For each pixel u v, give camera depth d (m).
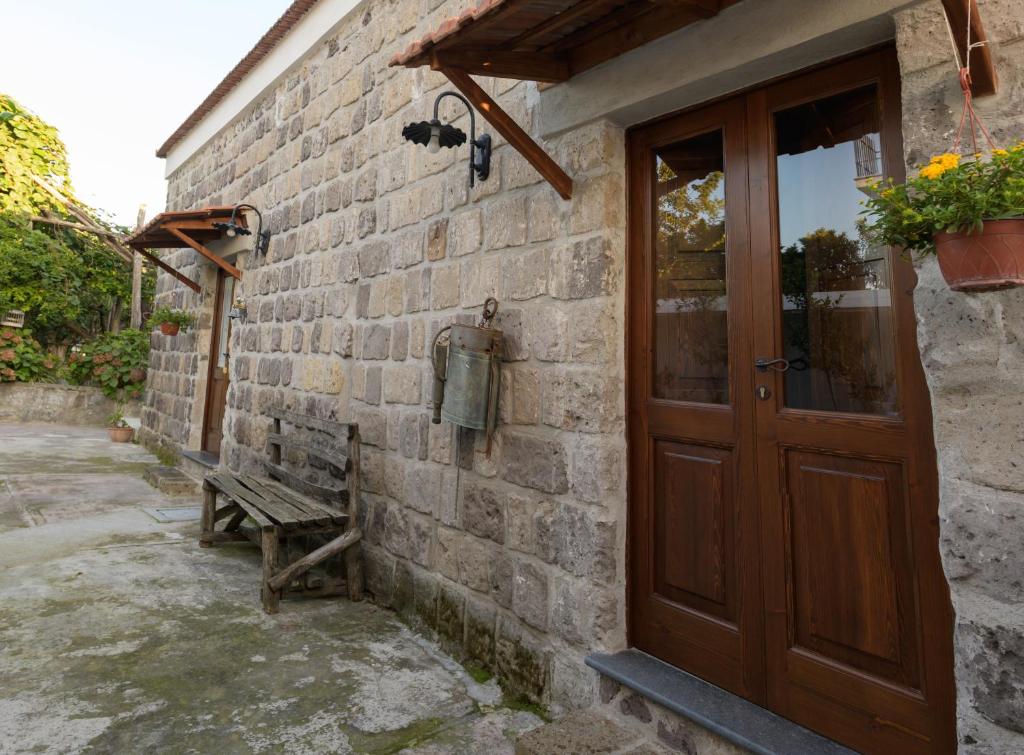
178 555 3.82
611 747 1.83
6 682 2.22
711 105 2.05
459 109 3.04
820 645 1.70
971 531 1.31
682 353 2.12
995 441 1.29
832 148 1.79
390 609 3.17
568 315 2.30
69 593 3.09
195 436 6.50
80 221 11.60
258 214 5.28
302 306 4.46
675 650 2.03
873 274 1.68
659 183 2.22
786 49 1.72
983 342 1.31
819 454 1.73
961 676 1.31
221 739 1.95
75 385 10.67
